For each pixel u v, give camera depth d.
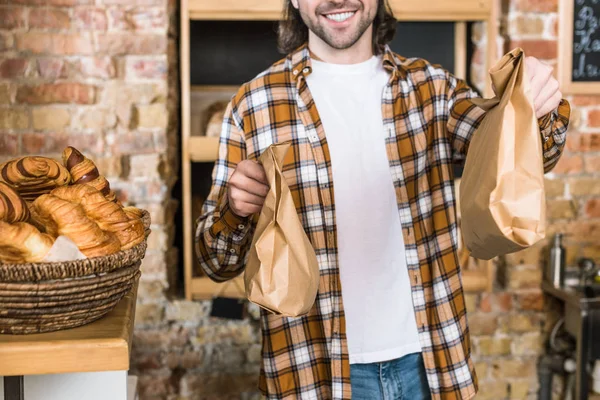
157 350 2.61
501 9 2.74
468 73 2.82
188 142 2.50
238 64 2.76
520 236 1.00
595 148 2.77
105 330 0.92
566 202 2.78
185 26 2.46
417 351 1.54
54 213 0.91
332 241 1.49
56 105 2.47
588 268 2.69
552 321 2.79
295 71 1.55
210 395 2.65
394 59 1.60
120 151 2.51
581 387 2.53
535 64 1.14
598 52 2.72
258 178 1.25
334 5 1.49
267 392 1.52
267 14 2.48
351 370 1.52
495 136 1.02
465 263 2.69
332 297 1.48
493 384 2.79
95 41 2.47
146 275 2.56
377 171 1.55
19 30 2.43
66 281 0.88
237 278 2.59
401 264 1.55
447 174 1.56
